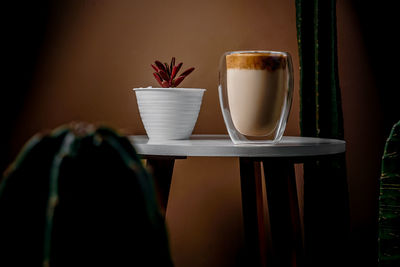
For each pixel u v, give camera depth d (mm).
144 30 1240
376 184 1229
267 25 1228
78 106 1252
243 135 911
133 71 1244
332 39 1054
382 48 1227
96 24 1247
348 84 1228
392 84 1228
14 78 1256
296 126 1232
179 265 1238
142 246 279
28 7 1254
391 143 772
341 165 1062
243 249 1230
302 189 1225
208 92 1231
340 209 1065
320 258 1076
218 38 1230
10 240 277
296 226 940
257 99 879
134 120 1244
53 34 1254
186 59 1236
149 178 301
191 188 1237
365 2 1227
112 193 278
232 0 1230
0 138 1257
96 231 275
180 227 1240
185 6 1235
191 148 842
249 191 998
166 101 951
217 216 1234
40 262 276
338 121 1058
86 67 1250
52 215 263
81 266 272
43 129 1257
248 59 875
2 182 282
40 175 285
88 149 281
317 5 1044
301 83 1079
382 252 766
